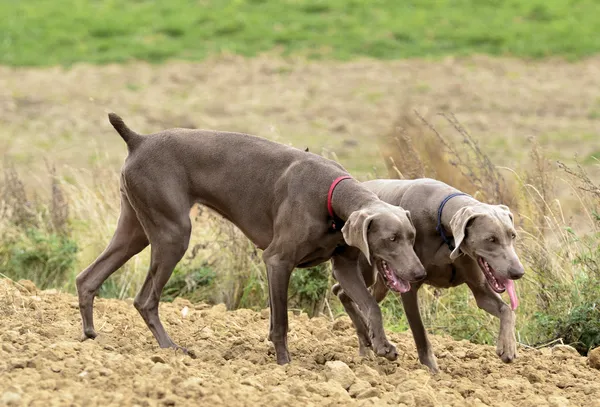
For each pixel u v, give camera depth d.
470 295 12.52
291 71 31.80
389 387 8.73
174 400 7.62
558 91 29.27
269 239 9.73
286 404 7.78
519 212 13.23
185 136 9.85
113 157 23.92
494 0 37.81
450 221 9.10
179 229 9.69
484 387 9.17
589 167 21.73
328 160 9.70
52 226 15.12
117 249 10.20
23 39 35.09
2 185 16.14
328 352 9.92
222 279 13.90
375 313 9.29
